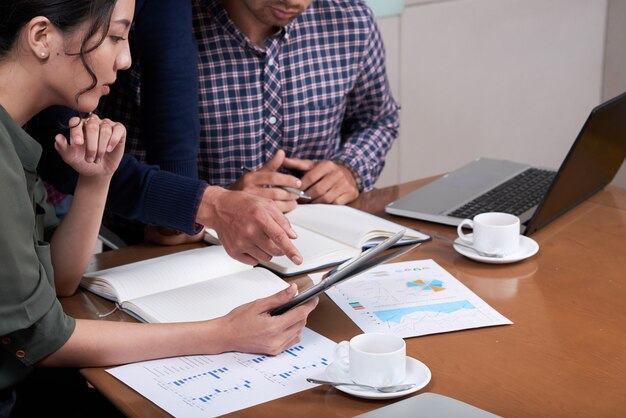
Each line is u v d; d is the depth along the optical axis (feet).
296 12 6.18
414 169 12.46
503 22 12.47
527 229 5.55
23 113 4.36
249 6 6.17
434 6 11.86
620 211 6.03
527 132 13.20
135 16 5.78
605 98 13.56
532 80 12.98
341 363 4.02
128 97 6.50
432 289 4.83
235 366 4.08
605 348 4.11
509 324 4.39
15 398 4.31
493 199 6.12
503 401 3.68
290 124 6.93
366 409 3.67
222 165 6.84
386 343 3.89
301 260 4.81
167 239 5.71
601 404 3.63
